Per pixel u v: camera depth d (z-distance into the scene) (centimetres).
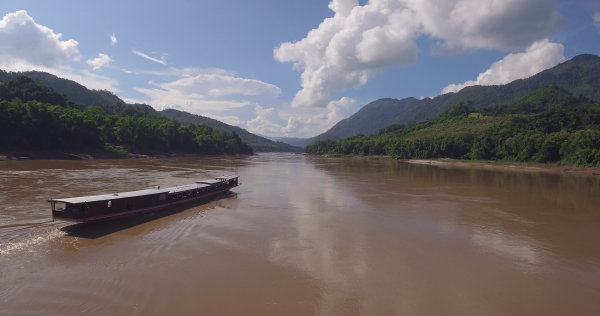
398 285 1458
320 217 2698
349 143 19825
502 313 1249
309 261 1714
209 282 1433
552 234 2295
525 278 1562
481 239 2158
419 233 2277
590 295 1407
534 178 6191
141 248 1833
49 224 2183
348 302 1299
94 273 1478
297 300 1305
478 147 11188
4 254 1664
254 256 1761
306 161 12631
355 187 4547
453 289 1434
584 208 3189
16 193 3072
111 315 1148
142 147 11225
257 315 1188
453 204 3341
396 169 8319
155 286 1376
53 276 1435
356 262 1717
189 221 2480
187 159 10894
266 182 5016
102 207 2264
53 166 5834
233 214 2758
